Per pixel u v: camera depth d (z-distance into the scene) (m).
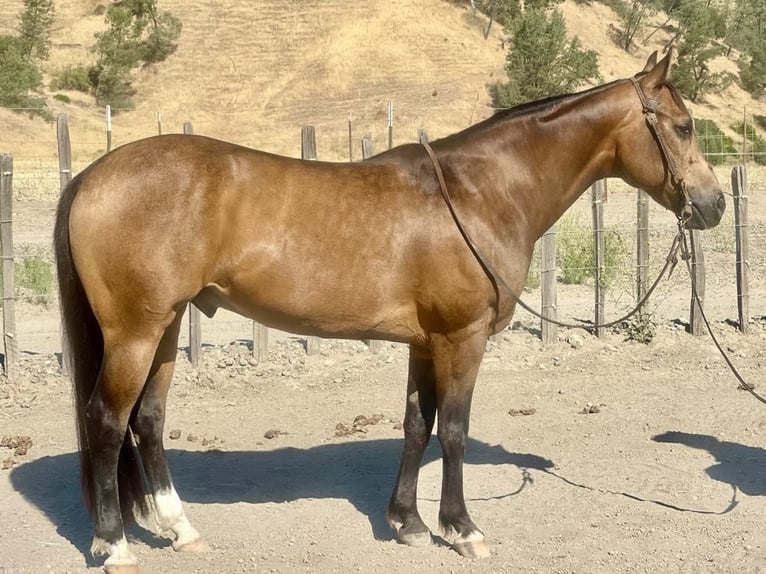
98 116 49.97
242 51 57.34
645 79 5.21
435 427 7.57
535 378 8.70
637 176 5.28
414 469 5.34
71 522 5.61
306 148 9.17
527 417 7.65
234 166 4.71
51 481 6.27
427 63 53.88
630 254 13.48
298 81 53.91
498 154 5.07
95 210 4.60
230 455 6.80
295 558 5.12
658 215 19.59
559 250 13.71
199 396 8.16
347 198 4.79
